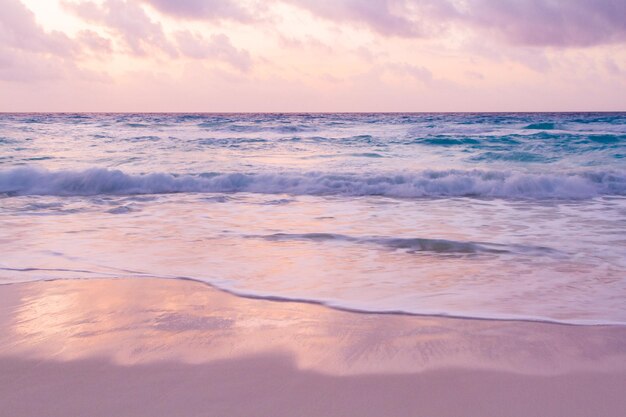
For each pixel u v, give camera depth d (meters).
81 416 2.24
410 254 5.48
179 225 7.18
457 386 2.53
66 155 17.67
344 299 3.96
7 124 37.31
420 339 3.14
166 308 3.72
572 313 3.67
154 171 13.77
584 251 5.64
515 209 8.84
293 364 2.77
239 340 3.12
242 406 2.32
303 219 7.74
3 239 6.18
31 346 3.02
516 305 3.85
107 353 2.91
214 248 5.74
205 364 2.77
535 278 4.61
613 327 3.36
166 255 5.41
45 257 5.29
